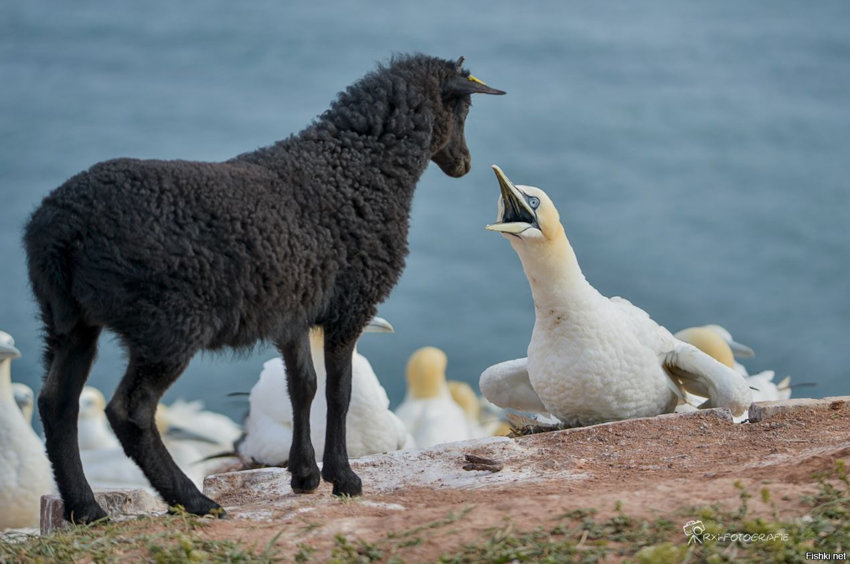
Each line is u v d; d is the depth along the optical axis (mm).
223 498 10867
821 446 10109
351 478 9898
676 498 8023
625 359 12242
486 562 7262
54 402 8969
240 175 8828
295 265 8859
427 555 7477
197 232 8422
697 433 11211
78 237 8352
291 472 10180
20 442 13750
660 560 6785
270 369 14656
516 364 13734
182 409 22609
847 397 11852
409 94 9898
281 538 8086
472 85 10266
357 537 7910
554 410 12633
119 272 8320
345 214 9250
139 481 16016
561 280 12062
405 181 9727
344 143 9500
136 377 8586
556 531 7559
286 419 14398
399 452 11195
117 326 8492
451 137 10523
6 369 13914
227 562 7633
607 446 11039
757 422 11414
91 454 16547
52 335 9031
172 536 8227
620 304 12938
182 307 8406
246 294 8633
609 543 7379
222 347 9008
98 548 8164
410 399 21062
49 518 10117
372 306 9609
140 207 8344
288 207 8914
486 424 24609
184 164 8711
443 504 9203
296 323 9234
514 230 11867
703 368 12531
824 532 7238
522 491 9305
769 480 8469
